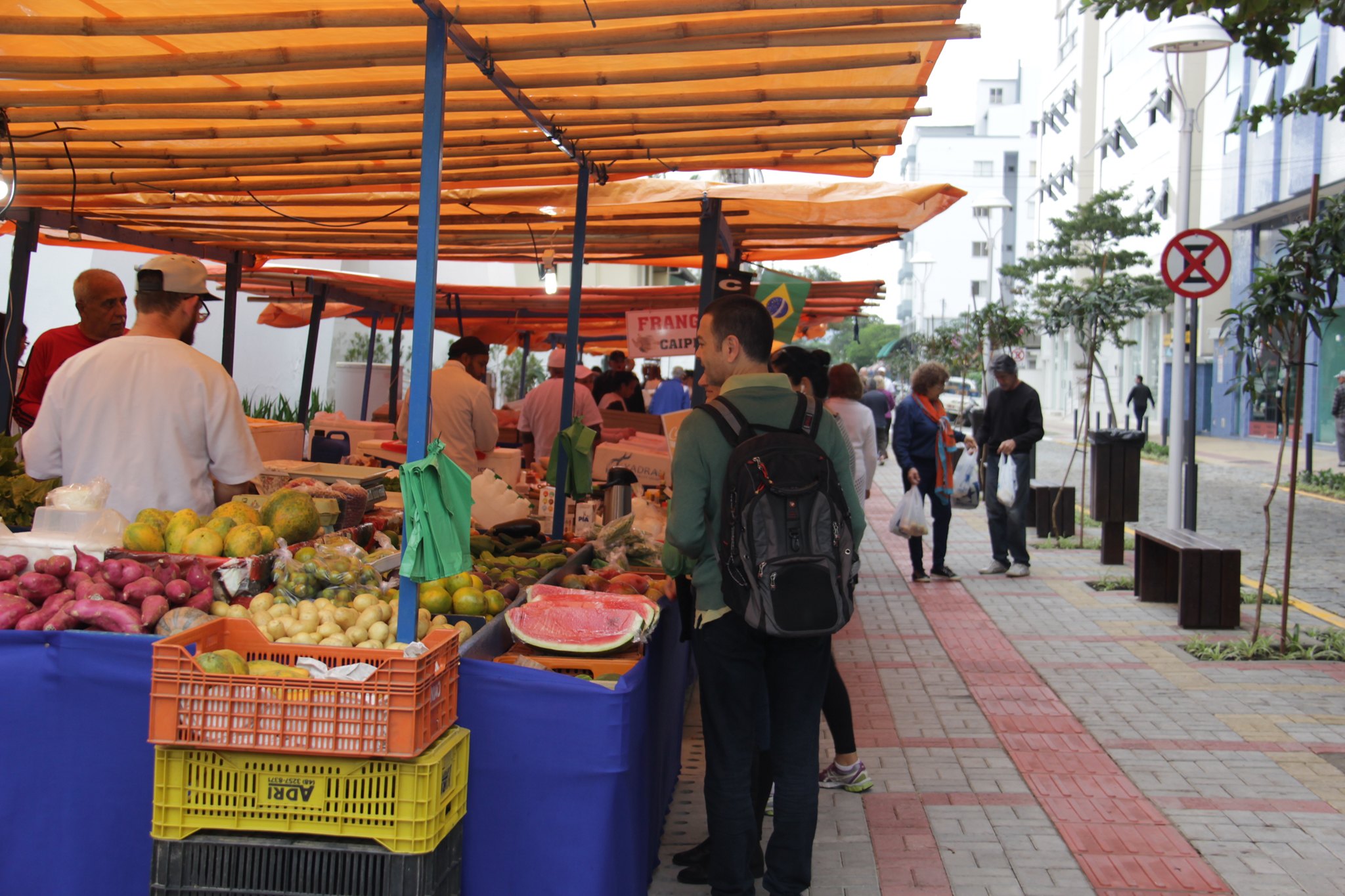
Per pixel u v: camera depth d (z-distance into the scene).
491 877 3.40
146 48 4.26
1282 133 29.94
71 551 3.72
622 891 3.48
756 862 4.25
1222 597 8.55
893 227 8.05
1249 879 4.20
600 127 5.17
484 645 3.77
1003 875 4.25
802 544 3.41
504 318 16.36
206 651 3.17
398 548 5.00
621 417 13.10
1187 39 10.52
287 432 9.89
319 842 2.95
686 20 3.69
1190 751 5.72
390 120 5.21
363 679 2.94
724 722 3.72
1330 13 7.60
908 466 10.58
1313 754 5.66
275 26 3.54
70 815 3.29
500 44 3.78
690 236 8.16
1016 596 10.02
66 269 12.09
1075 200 58.75
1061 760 5.60
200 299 4.64
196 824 2.96
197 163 5.93
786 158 5.84
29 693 3.29
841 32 3.69
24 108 4.92
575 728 3.37
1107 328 14.71
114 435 4.23
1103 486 11.76
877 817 4.85
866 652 7.94
